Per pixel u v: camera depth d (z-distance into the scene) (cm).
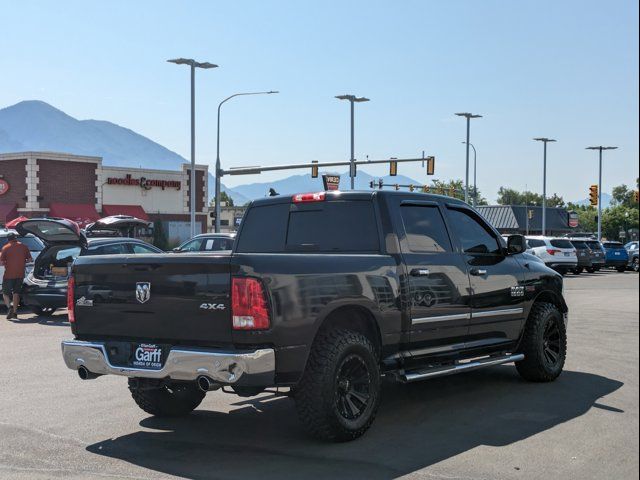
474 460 567
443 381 881
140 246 1800
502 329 813
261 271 574
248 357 559
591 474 531
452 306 736
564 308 919
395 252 692
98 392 845
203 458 585
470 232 798
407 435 641
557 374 875
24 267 1661
